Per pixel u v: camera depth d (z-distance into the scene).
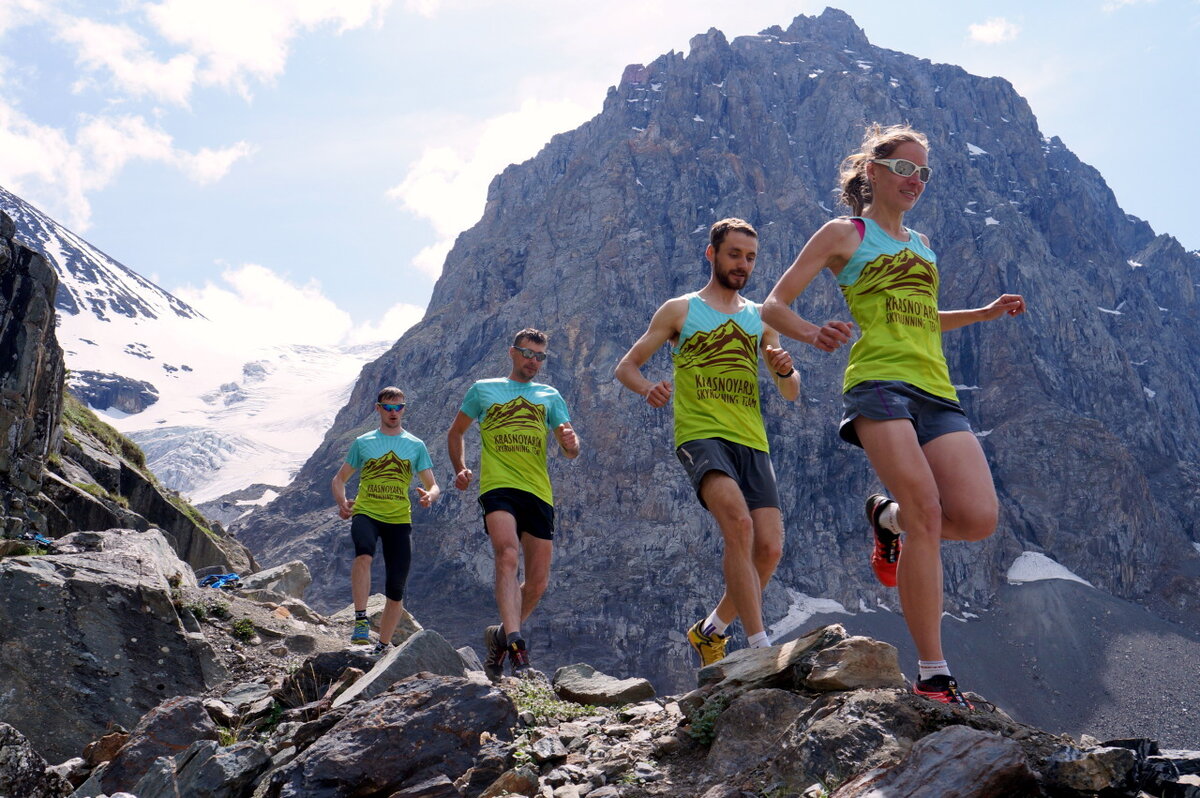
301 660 9.60
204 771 4.60
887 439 4.29
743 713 4.17
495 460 8.38
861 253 4.59
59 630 7.54
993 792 3.09
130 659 7.74
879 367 4.46
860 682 4.19
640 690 5.90
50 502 15.07
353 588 10.45
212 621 10.06
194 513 26.31
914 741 3.60
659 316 5.98
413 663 5.74
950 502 4.32
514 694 5.92
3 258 14.23
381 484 10.72
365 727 4.50
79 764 5.62
